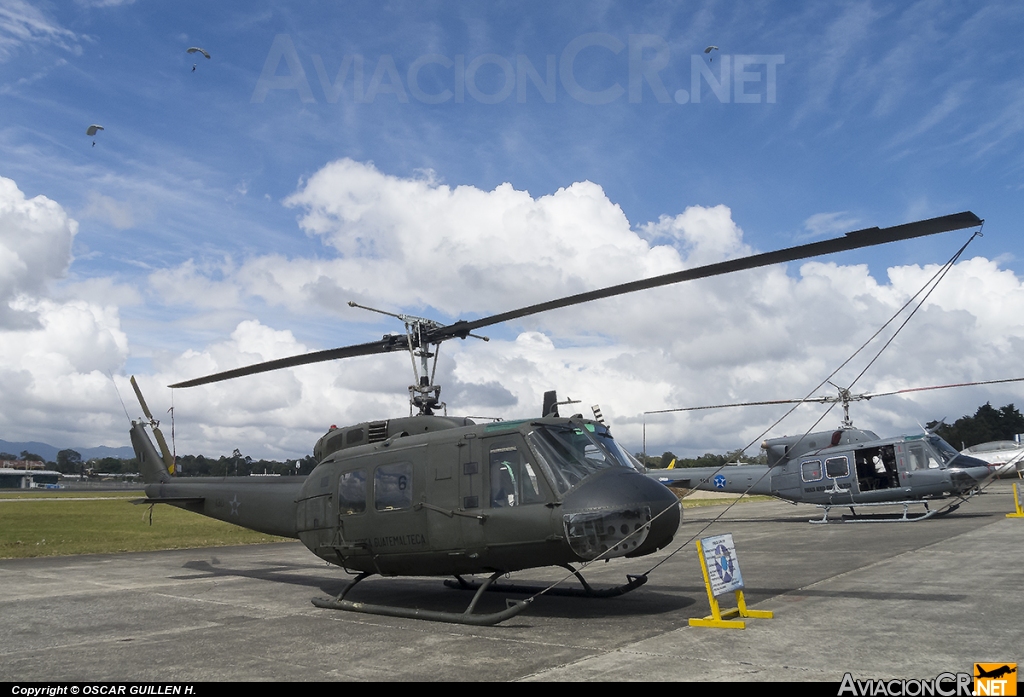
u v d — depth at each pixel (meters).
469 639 7.82
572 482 8.70
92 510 39.25
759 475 25.77
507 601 9.60
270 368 13.13
